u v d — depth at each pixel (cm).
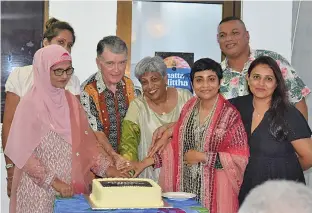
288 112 232
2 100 364
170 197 186
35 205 217
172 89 275
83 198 187
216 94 239
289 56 386
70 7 370
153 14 380
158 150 242
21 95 277
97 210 165
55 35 278
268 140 232
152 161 240
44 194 217
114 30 375
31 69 280
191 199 188
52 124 221
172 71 382
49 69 217
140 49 379
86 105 271
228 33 298
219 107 236
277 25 386
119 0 374
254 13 385
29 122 216
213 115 235
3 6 367
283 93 234
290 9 385
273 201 87
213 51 386
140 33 379
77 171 223
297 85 294
